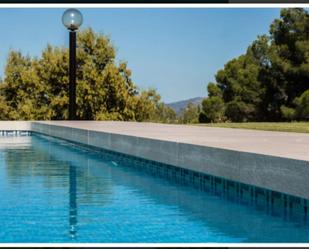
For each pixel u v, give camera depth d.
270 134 9.59
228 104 27.86
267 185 5.57
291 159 5.16
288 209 5.32
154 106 25.48
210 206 5.89
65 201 6.15
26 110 25.05
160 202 6.11
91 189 6.96
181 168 7.75
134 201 6.17
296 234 4.70
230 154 6.28
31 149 12.61
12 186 7.19
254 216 5.39
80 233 4.72
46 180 7.76
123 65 25.39
